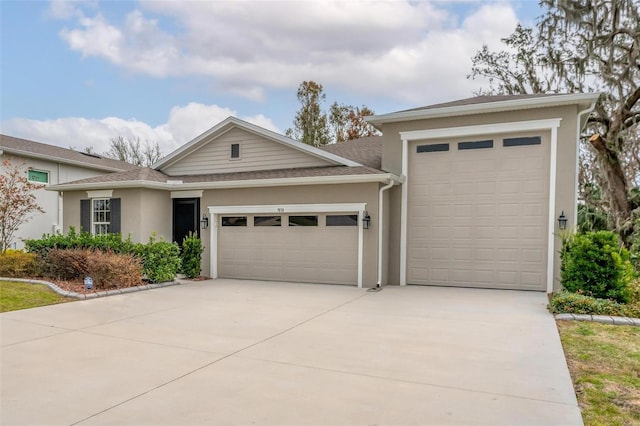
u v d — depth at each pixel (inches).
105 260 367.2
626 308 266.7
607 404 138.0
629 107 578.6
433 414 130.0
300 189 427.8
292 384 154.9
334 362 180.1
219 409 133.9
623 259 304.3
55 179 657.6
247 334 227.3
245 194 455.8
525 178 379.9
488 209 392.8
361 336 223.3
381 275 401.4
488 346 204.5
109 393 147.3
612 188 592.1
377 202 394.6
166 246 411.8
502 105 373.7
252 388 151.3
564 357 187.2
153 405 137.3
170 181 496.7
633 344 207.2
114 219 490.6
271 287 398.0
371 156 518.0
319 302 321.4
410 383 155.9
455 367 173.9
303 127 1178.6
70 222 529.3
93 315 273.9
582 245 296.8
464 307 302.0
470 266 397.7
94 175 730.8
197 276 463.8
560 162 364.2
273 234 445.1
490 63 828.0
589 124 626.2
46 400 141.6
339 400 140.6
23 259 411.8
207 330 235.9
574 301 272.7
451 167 407.5
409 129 419.5
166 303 315.9
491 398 142.5
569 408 134.6
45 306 301.3
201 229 481.1
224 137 532.7
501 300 330.0
